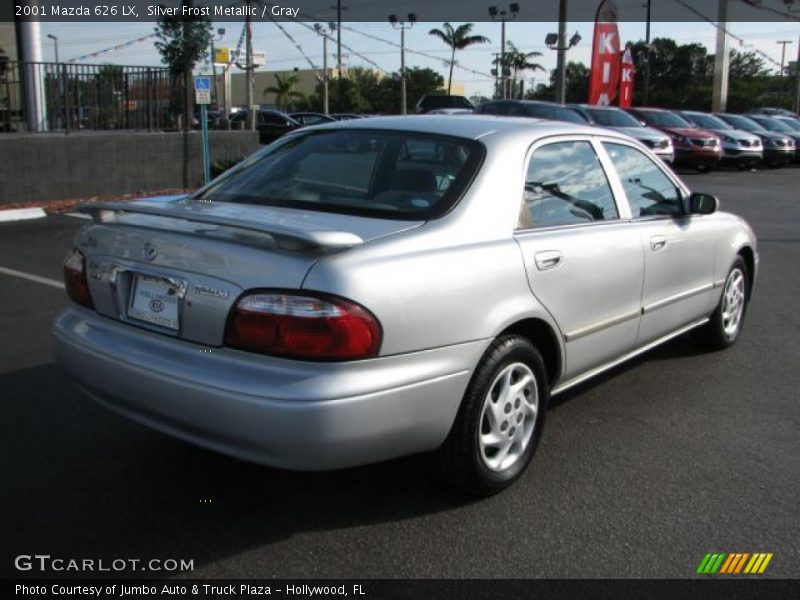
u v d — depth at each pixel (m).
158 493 3.49
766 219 13.27
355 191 3.58
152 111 14.30
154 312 3.18
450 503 3.44
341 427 2.79
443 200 3.40
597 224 4.11
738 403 4.75
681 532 3.25
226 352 2.94
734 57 78.00
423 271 3.03
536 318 3.55
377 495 3.50
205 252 3.01
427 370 3.03
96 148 13.03
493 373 3.31
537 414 3.66
